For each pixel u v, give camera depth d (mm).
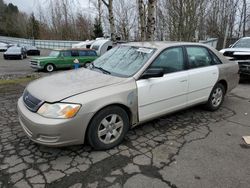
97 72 3875
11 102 5625
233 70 5188
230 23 23625
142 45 4207
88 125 3129
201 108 5152
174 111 4141
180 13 15250
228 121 4496
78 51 15164
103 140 3311
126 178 2762
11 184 2641
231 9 22875
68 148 3400
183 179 2752
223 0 22938
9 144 3523
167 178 2768
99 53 16281
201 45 4621
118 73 3730
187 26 15461
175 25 16141
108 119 3316
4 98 5980
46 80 3648
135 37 24359
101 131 3258
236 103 5668
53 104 2932
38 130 2889
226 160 3146
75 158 3158
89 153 3279
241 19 23969
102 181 2707
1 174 2812
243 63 7668
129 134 3879
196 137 3803
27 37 58656
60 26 43406
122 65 3906
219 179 2758
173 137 3793
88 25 42500
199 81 4395
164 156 3225
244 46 8391
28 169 2914
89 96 3051
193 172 2881
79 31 43031
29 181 2693
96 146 3260
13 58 22000
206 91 4637
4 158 3148
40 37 52469
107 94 3168
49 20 44969
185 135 3869
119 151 3344
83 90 3117
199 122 4422
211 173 2865
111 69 3920
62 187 2605
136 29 24422
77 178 2754
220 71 4805
